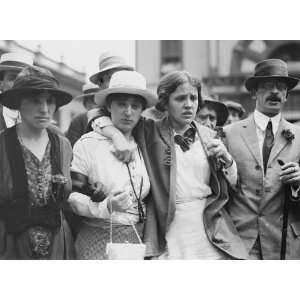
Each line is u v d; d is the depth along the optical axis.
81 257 3.56
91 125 3.81
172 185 3.58
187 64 15.21
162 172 3.62
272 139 3.90
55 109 3.68
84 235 3.59
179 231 3.61
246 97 14.77
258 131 3.94
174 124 3.76
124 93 3.57
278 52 16.03
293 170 3.66
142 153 3.67
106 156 3.55
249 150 3.84
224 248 3.58
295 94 13.80
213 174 3.65
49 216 3.48
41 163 3.49
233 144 3.88
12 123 3.87
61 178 3.48
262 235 3.75
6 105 3.59
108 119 3.71
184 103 3.62
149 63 15.20
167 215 3.57
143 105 3.69
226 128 4.00
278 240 3.74
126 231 3.51
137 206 3.55
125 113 3.57
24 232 3.44
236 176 3.72
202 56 15.21
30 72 3.55
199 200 3.66
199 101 3.79
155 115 4.49
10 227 3.44
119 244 3.30
